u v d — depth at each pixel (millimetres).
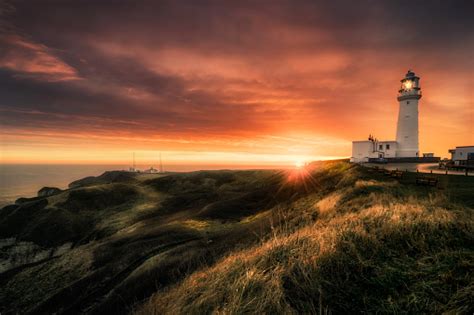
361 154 48875
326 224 8219
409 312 3465
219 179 69500
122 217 43031
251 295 4125
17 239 38281
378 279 4277
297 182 33781
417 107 46500
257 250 6754
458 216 6461
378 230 6121
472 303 3295
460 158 36875
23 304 15695
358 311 3646
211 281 5172
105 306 10625
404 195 12391
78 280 15367
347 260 4863
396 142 48188
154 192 62531
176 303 4848
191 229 21797
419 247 5125
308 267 4773
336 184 22938
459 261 4309
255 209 29688
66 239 38094
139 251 17688
